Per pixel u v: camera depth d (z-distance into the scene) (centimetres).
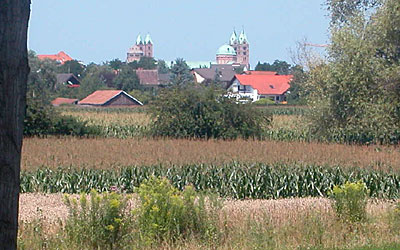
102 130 6712
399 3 4272
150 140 5181
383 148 4328
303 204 2466
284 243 1609
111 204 1527
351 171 3453
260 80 16350
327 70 4631
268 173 3425
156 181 1712
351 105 4475
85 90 15275
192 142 4897
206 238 1614
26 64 830
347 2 5491
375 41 4441
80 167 3562
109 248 1511
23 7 817
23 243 1475
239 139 5288
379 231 1784
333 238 1661
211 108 5922
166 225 1592
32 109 5703
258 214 1961
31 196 3023
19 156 830
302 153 3953
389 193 3331
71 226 1537
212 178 3531
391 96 4347
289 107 10431
